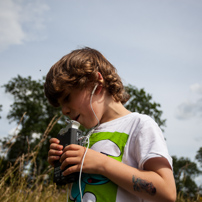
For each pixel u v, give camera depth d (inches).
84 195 43.8
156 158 40.8
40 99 970.1
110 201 41.8
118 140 47.0
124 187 40.6
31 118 912.3
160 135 45.1
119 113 52.2
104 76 54.1
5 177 104.0
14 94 969.5
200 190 121.4
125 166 41.7
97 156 42.8
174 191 39.5
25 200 98.8
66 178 43.4
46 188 108.3
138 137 44.9
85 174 45.6
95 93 51.5
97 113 50.8
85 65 52.2
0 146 110.6
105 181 43.5
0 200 94.0
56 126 693.3
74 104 51.1
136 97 453.1
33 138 770.8
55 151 46.8
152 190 39.0
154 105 440.5
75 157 43.2
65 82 50.4
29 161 113.5
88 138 47.8
